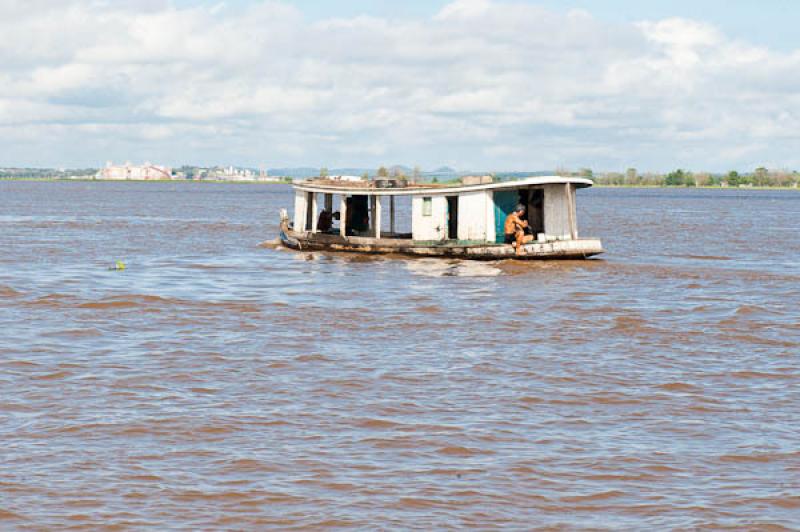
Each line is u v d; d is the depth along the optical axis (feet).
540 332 117.80
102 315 128.98
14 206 510.58
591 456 68.80
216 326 120.98
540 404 82.79
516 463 67.15
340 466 66.18
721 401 84.33
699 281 168.35
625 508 59.36
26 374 92.38
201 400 83.30
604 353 104.78
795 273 182.39
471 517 57.77
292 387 88.17
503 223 194.49
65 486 61.82
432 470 65.62
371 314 131.34
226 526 56.13
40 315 128.16
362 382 90.17
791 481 63.98
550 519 57.62
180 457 67.77
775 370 96.63
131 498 60.03
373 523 56.65
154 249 232.94
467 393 86.28
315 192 221.46
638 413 80.23
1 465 65.41
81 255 214.48
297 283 165.89
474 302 142.92
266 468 65.67
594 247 187.83
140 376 92.02
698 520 57.57
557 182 187.21
